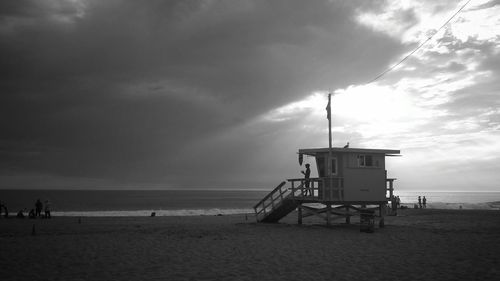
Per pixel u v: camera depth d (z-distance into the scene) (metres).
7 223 34.09
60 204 129.75
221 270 13.18
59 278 12.09
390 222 31.53
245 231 24.34
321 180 25.78
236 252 16.78
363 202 25.34
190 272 12.89
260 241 20.00
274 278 11.97
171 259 15.25
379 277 12.01
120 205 125.44
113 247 18.30
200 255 16.09
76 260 15.09
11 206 113.75
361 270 13.05
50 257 15.74
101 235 22.89
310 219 40.06
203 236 22.14
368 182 25.56
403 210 51.28
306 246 18.30
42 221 37.09
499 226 27.62
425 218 36.22
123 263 14.48
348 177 25.17
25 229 27.89
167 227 27.81
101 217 45.19
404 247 17.91
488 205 91.50
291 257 15.53
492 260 14.66
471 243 19.06
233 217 45.56
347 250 17.16
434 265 13.78
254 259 15.16
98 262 14.68
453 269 13.08
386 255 15.88
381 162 26.05
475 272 12.59
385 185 25.91
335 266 13.74
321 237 21.38
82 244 19.25
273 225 28.23
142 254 16.38
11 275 12.50
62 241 20.30
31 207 107.44
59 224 32.84
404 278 11.84
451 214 42.38
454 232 23.58
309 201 26.36
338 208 28.23
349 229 25.20
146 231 24.97
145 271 13.09
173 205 127.69
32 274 12.65
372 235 22.19
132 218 43.12
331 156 25.36
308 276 12.21
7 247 18.31
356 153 25.50
